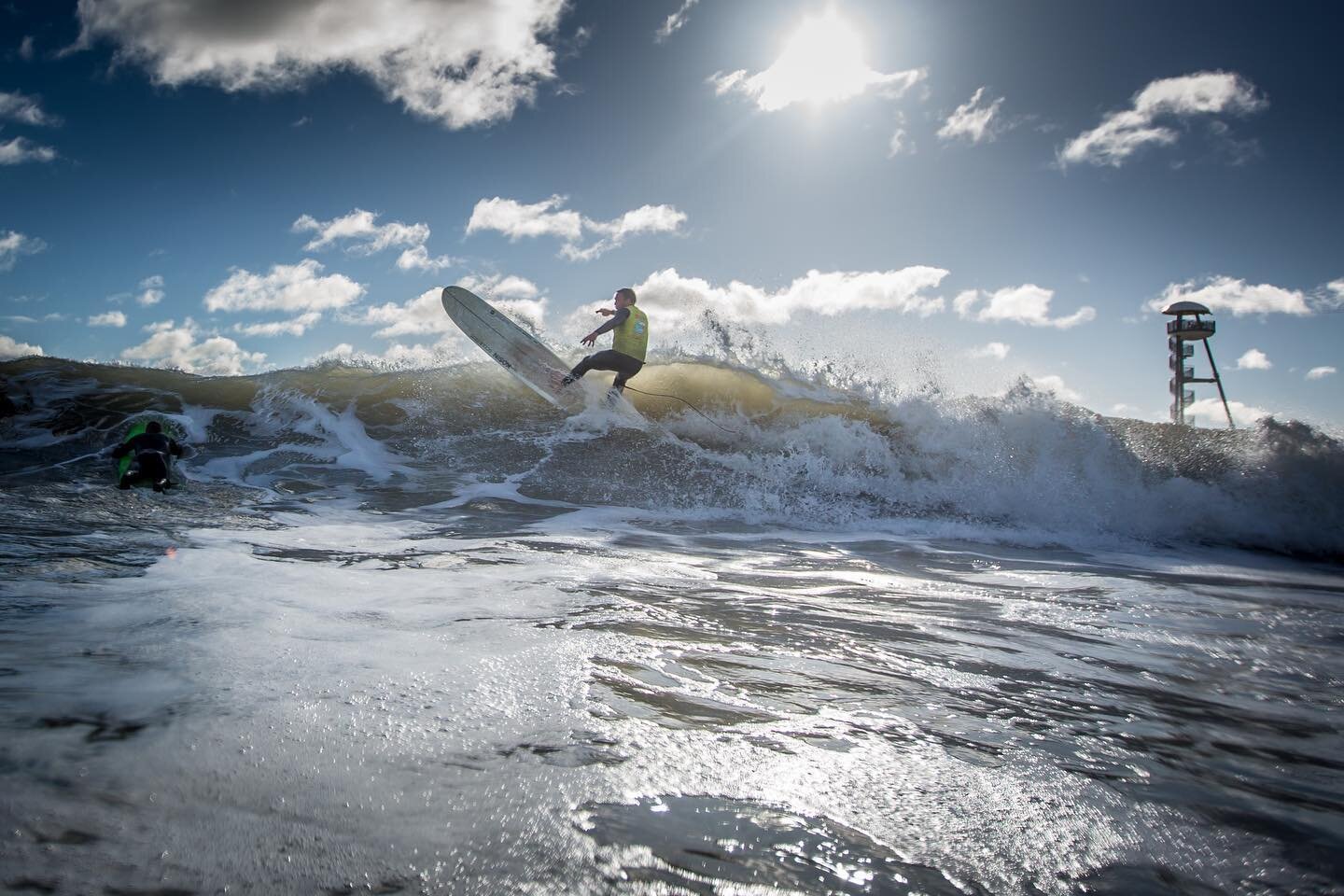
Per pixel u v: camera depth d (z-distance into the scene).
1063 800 1.52
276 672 2.02
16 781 1.30
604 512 6.81
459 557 4.36
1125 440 9.24
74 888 1.02
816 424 9.66
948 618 3.38
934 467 8.77
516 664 2.21
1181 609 3.90
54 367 10.84
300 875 1.10
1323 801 1.58
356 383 10.72
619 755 1.61
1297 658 2.88
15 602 2.70
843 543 6.01
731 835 1.30
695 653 2.47
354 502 6.62
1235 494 7.97
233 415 9.68
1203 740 1.93
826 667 2.41
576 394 10.21
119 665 2.01
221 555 3.98
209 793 1.33
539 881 1.12
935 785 1.56
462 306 10.67
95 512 5.20
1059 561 5.70
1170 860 1.30
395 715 1.76
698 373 11.27
